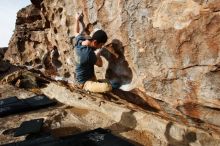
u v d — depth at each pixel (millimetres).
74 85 5996
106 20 4016
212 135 3627
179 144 3955
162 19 3209
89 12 4297
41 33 8773
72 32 5148
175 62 3215
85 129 4773
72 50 5383
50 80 7582
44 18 7285
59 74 6730
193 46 2990
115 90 4391
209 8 2771
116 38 3939
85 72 4371
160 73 3439
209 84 2980
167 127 4164
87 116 5262
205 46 2891
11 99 6195
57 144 3746
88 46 4219
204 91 3055
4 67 10320
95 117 5180
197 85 3098
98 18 4148
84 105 5688
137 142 4246
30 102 6043
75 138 3924
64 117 5293
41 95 6590
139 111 4711
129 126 4691
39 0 7039
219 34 2752
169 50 3230
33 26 9172
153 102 3918
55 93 6648
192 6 2912
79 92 6062
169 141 4086
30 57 9578
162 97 3564
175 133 4031
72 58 5598
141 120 4594
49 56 7789
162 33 3252
